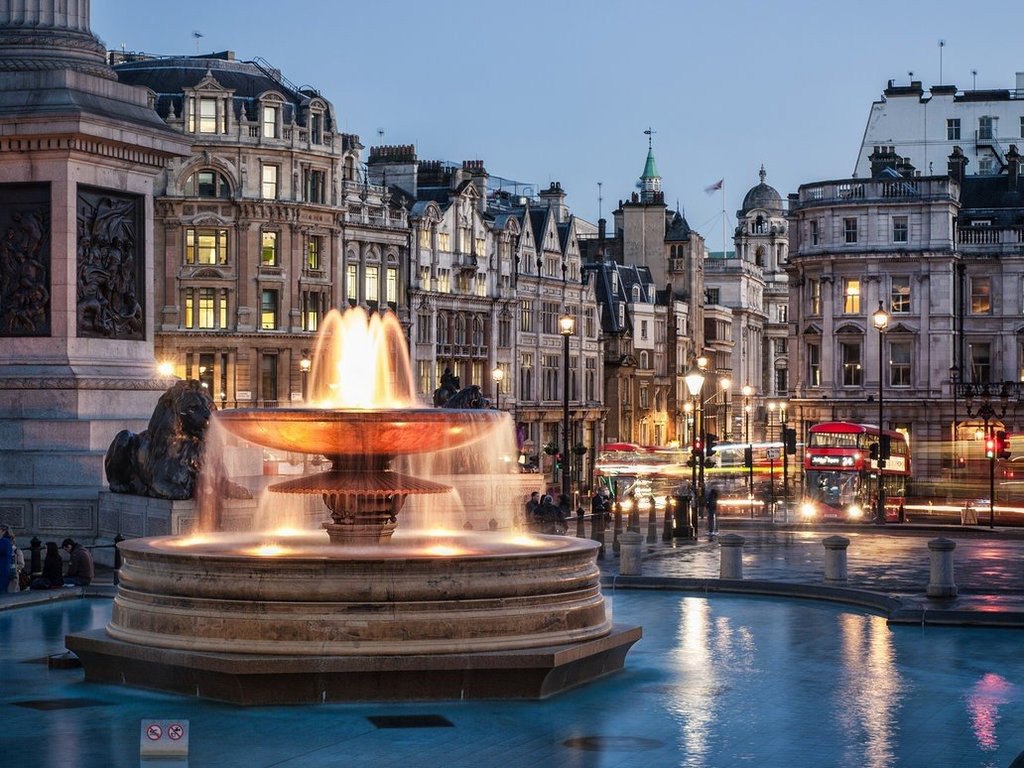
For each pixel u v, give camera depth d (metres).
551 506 58.16
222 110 106.19
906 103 141.75
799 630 36.38
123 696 27.36
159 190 104.81
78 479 51.03
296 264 108.75
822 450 89.94
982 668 31.45
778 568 52.88
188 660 26.58
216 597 26.92
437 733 25.02
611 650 29.56
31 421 51.62
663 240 171.88
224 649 26.69
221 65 110.38
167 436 47.25
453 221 123.50
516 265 132.50
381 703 26.77
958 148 132.25
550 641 27.70
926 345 121.06
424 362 119.56
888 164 126.19
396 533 34.25
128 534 47.81
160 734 23.38
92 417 51.97
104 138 52.75
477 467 63.28
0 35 53.75
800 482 112.69
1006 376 122.19
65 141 51.94
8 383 51.88
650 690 28.78
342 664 26.30
